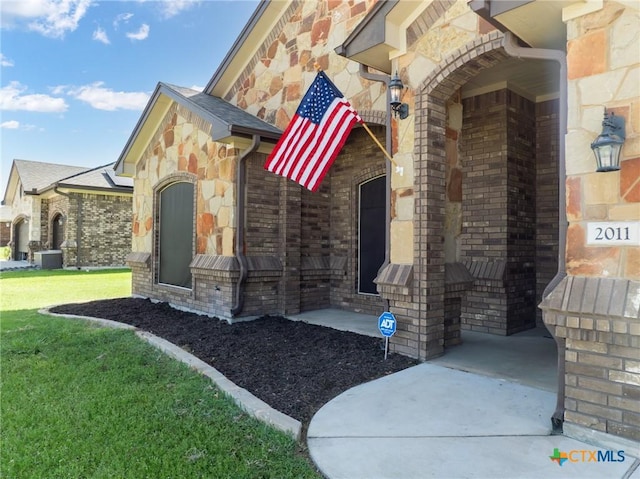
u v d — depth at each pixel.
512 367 5.21
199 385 4.71
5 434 3.60
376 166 8.57
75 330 7.35
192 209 9.26
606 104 3.32
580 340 3.34
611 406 3.19
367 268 8.77
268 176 8.36
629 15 3.24
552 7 3.63
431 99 5.41
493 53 4.77
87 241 21.11
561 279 3.68
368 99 7.05
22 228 27.16
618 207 3.23
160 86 9.51
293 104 8.52
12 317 8.65
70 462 3.15
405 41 5.55
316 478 2.91
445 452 3.22
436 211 5.50
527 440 3.38
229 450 3.31
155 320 8.27
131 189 21.41
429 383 4.68
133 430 3.66
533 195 7.61
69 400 4.31
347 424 3.72
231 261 7.80
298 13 8.51
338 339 6.55
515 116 7.25
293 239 8.52
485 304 7.23
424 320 5.40
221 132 7.55
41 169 25.95
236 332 7.08
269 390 4.55
